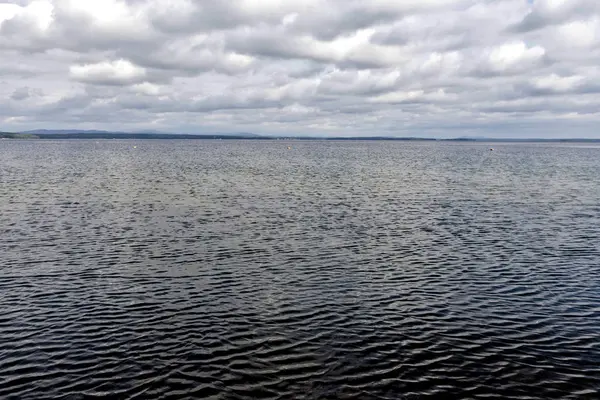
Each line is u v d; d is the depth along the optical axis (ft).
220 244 134.00
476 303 91.71
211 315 84.64
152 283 101.04
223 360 69.05
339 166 453.17
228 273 108.37
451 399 60.80
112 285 99.66
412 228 158.51
